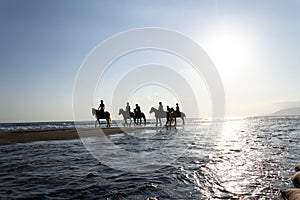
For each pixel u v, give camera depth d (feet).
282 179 23.76
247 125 137.69
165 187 21.76
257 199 18.69
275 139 58.18
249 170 27.48
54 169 28.68
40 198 19.01
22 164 31.24
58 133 75.05
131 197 19.25
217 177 24.91
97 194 19.95
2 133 75.77
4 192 20.36
